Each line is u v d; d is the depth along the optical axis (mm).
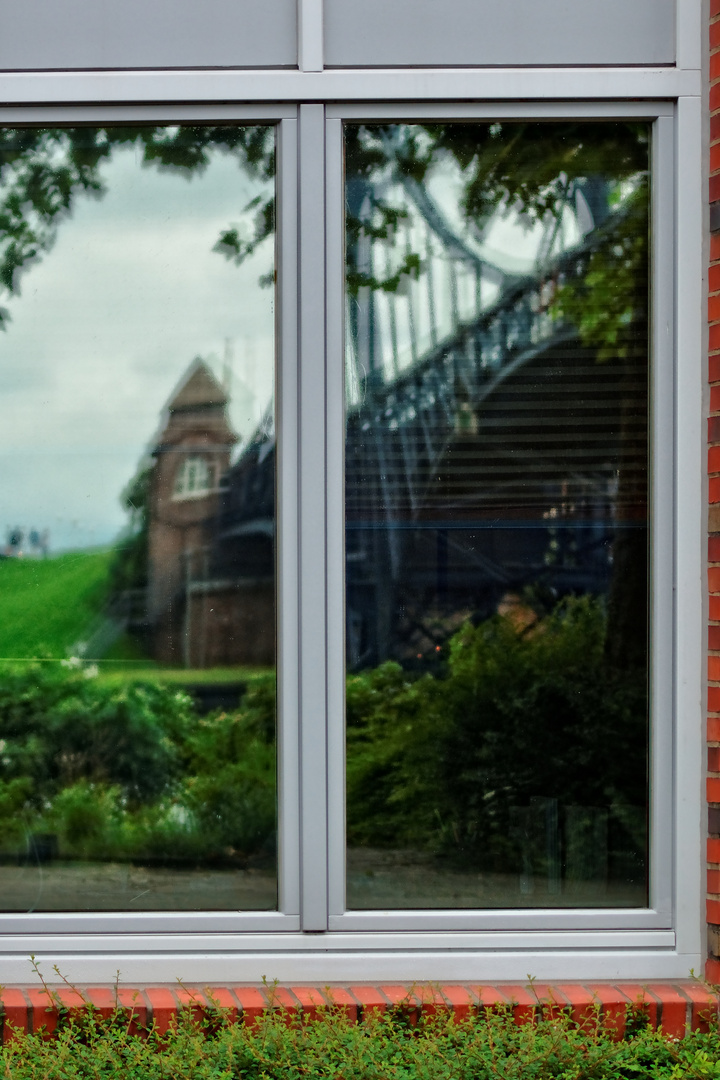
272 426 3703
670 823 3666
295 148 3662
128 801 3695
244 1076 3047
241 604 3697
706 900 3594
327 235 3656
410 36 3627
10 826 3688
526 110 3676
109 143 3701
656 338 3684
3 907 3664
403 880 3680
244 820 3689
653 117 3680
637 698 3717
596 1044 3150
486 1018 3256
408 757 3697
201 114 3662
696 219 3646
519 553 3723
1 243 3711
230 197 3705
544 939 3623
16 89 3602
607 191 3730
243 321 3705
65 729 3705
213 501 3701
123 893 3674
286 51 3639
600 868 3705
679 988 3498
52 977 3553
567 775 3721
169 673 3697
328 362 3656
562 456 3725
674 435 3676
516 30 3635
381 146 3699
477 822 3705
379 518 3691
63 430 3705
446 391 3715
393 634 3703
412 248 3709
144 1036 3285
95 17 3613
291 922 3625
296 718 3650
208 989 3361
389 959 3586
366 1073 2957
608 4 3641
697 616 3639
